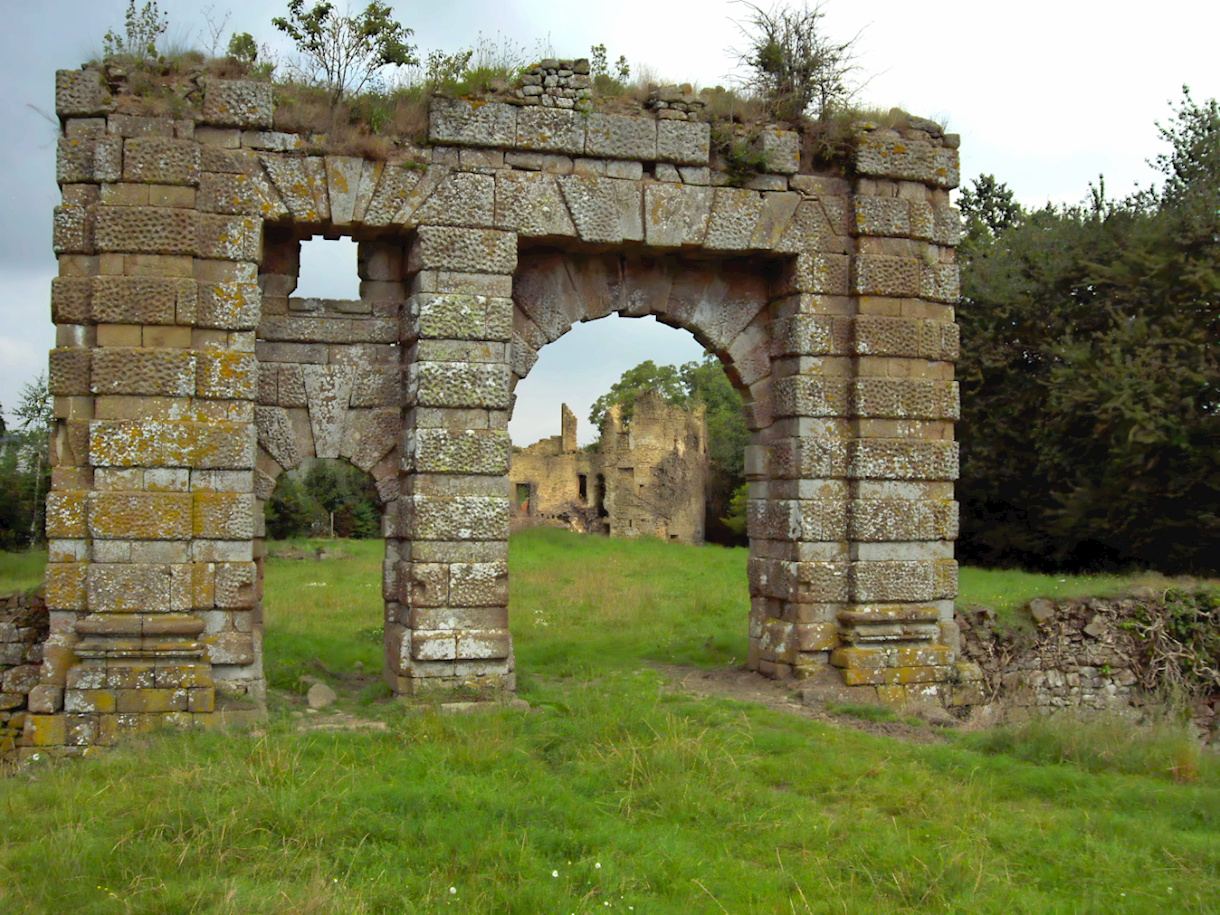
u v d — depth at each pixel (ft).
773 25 42.73
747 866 22.20
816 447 40.83
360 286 39.58
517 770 28.07
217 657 34.55
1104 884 21.84
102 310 34.04
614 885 20.67
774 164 40.60
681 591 70.79
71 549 33.76
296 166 36.14
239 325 35.01
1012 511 83.87
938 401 41.70
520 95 38.24
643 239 39.19
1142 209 79.00
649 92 40.45
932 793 27.22
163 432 34.14
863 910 20.08
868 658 39.93
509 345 37.93
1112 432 68.95
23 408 88.53
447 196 37.32
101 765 28.50
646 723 31.58
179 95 35.35
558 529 125.29
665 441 146.72
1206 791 27.99
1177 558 69.00
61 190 34.78
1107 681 46.42
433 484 36.94
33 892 19.90
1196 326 69.21
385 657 38.99
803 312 40.96
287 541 117.80
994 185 117.60
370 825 23.27
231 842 22.15
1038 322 80.64
